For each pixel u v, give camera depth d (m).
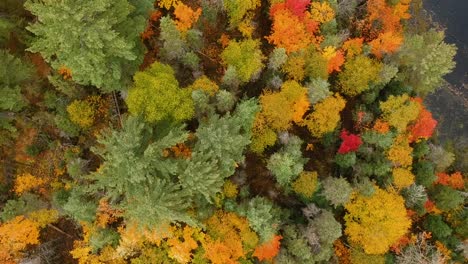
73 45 24.67
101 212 28.83
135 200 26.12
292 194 32.75
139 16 27.78
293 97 30.42
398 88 35.59
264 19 33.69
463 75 46.97
